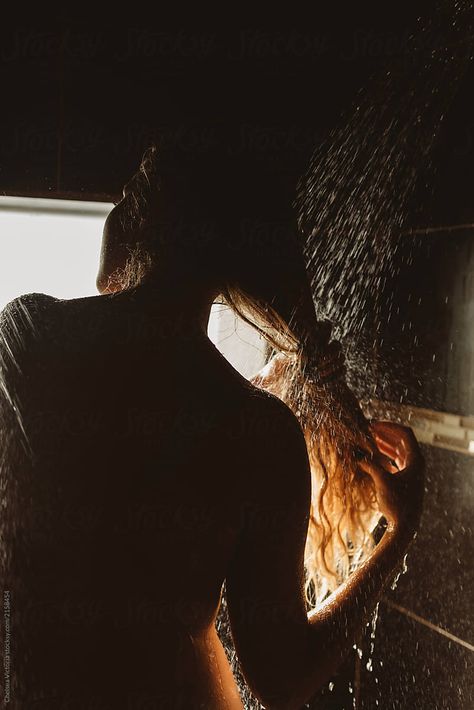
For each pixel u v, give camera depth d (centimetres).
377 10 123
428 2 115
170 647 63
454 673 103
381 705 124
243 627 67
